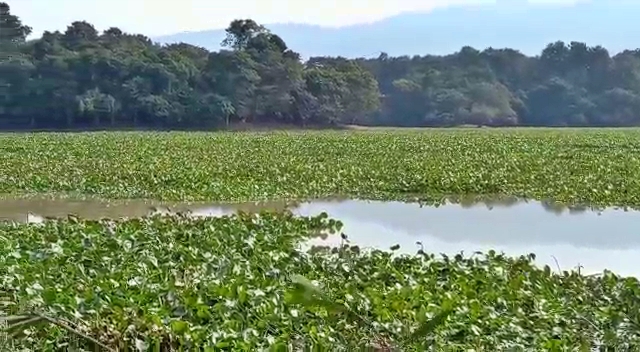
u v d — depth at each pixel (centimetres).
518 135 5184
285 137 4788
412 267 932
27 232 1134
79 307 705
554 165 2473
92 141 4112
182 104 6856
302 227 1274
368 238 1352
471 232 1414
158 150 3303
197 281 819
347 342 639
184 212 1473
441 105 8819
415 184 1964
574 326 715
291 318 690
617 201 1728
